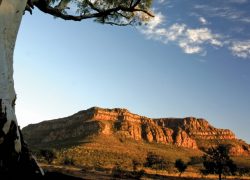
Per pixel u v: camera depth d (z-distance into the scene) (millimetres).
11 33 7113
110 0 12570
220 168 84062
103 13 12109
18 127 6719
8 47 6992
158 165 137000
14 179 6176
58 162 131875
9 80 6801
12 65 7039
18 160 6406
